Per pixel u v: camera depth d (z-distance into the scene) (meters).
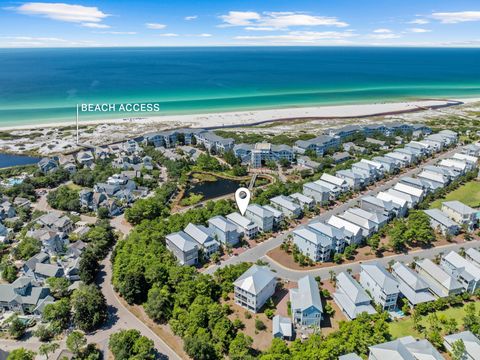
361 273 120.69
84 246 142.38
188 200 186.62
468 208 158.75
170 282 116.56
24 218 167.00
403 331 100.62
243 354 88.06
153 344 94.75
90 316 102.81
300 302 103.62
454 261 124.38
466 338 91.50
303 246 137.50
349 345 90.25
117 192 189.75
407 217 168.62
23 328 102.19
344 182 188.25
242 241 148.38
